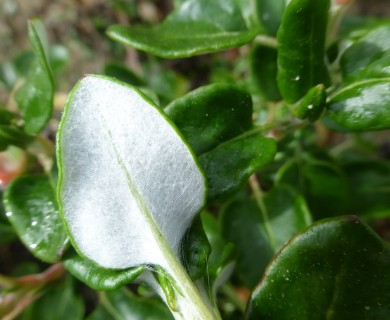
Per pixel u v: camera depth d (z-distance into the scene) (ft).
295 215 0.36
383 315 0.26
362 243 0.26
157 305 0.38
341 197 0.41
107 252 0.23
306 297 0.26
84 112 0.22
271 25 0.37
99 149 0.22
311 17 0.28
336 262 0.26
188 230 0.25
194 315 0.22
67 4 0.69
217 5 0.35
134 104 0.22
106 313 0.39
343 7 0.36
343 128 0.37
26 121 0.32
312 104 0.29
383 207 0.43
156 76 0.56
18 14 0.72
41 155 0.35
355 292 0.26
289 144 0.43
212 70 0.61
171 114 0.29
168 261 0.23
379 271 0.26
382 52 0.30
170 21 0.35
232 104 0.30
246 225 0.36
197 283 0.25
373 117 0.28
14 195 0.31
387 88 0.28
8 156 0.35
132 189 0.22
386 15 0.73
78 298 0.42
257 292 0.27
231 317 0.44
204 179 0.24
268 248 0.36
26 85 0.35
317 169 0.41
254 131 0.30
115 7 0.68
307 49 0.29
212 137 0.29
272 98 0.38
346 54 0.30
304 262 0.26
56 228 0.29
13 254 0.58
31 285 0.39
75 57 0.68
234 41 0.31
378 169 0.45
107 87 0.22
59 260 0.28
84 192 0.23
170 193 0.23
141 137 0.22
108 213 0.23
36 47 0.30
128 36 0.32
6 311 0.38
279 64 0.30
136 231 0.23
